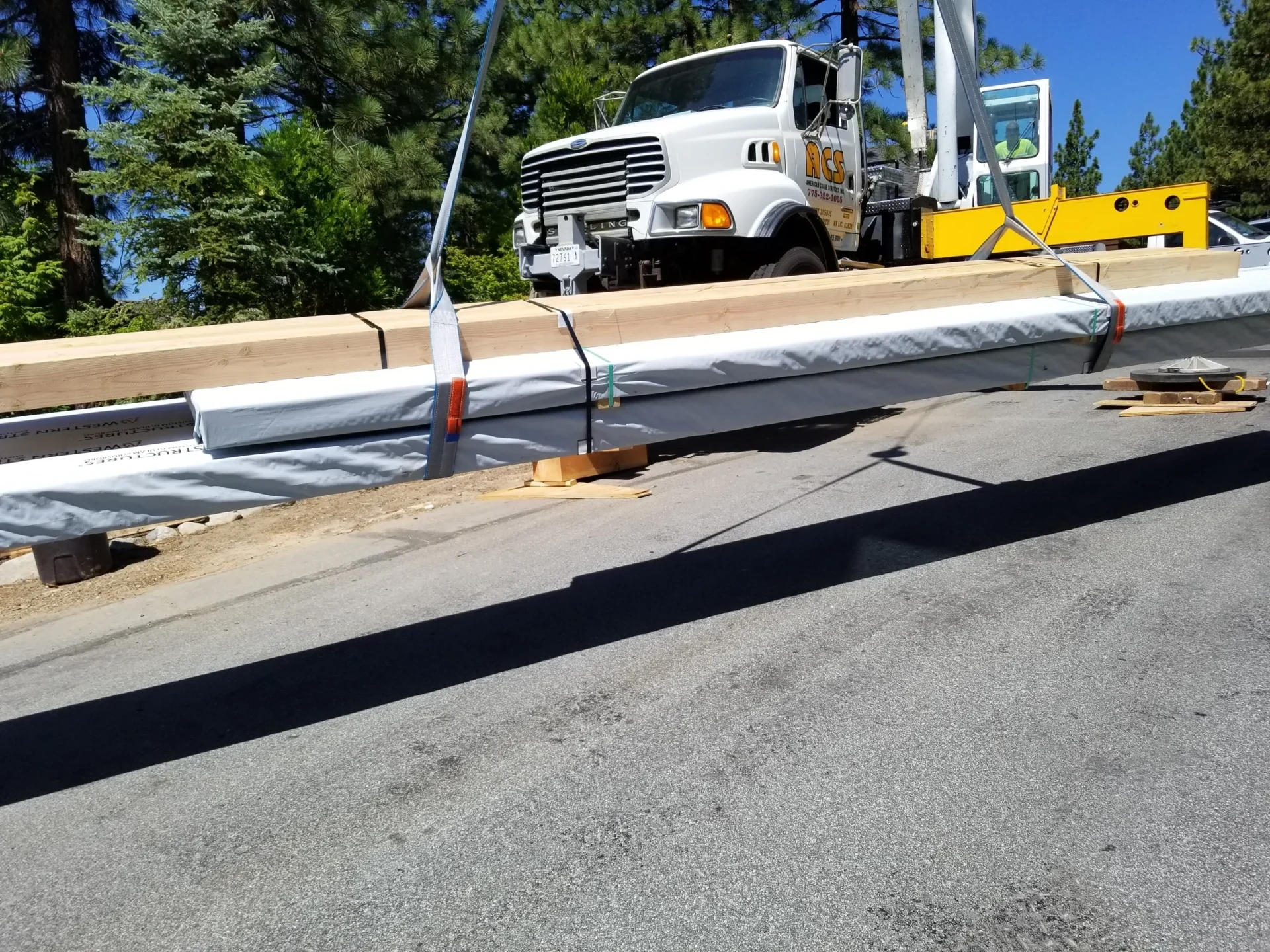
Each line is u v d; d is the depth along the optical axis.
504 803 2.83
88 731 3.70
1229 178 26.95
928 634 3.74
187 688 4.04
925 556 4.65
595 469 7.23
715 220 6.92
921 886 2.31
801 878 2.38
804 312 3.63
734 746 3.03
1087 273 4.27
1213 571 4.11
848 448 7.43
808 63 8.12
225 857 2.70
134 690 4.10
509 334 3.13
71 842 2.87
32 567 6.62
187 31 10.72
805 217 7.57
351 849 2.67
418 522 6.69
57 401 2.60
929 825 2.54
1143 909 2.19
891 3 18.84
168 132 10.48
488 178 19.30
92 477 2.51
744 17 18.83
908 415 8.66
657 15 19.03
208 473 2.64
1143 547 4.48
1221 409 7.11
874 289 3.78
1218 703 3.04
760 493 6.25
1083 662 3.39
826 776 2.80
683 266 7.40
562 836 2.63
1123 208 9.12
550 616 4.38
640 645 3.91
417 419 2.88
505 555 5.52
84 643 4.90
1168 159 39.72
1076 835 2.46
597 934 2.24
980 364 3.88
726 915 2.27
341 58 15.20
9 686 4.38
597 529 5.82
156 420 3.21
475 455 3.00
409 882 2.50
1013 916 2.19
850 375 3.58
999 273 4.08
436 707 3.54
